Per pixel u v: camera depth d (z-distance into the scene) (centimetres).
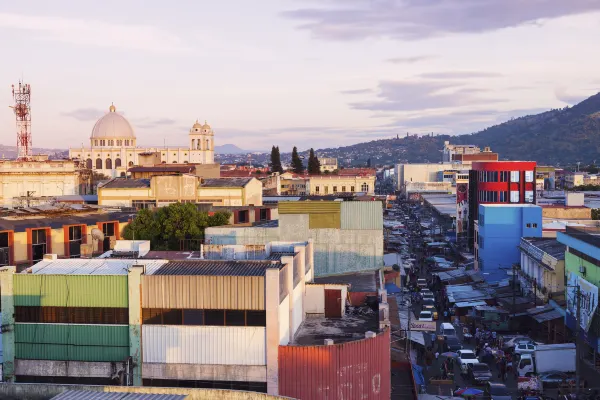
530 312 6488
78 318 3350
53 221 6519
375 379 3469
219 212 7500
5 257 5972
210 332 3266
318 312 4219
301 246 4262
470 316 7062
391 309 5484
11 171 12362
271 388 3231
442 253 11894
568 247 6128
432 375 5344
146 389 2547
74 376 3347
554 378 5053
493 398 4616
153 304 3284
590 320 5191
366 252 5844
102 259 3862
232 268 3525
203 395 2541
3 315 3353
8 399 2581
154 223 6975
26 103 13688
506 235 8856
